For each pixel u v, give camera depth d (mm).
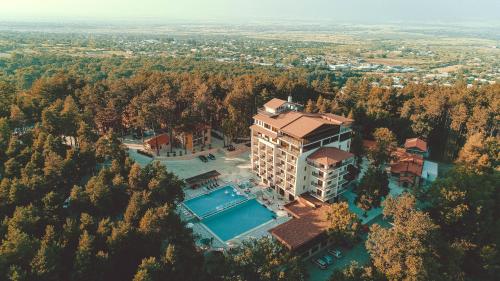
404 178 102500
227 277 54188
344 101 147000
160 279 55156
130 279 59094
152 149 121438
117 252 58688
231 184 101438
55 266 52969
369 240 64688
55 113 104812
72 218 68250
